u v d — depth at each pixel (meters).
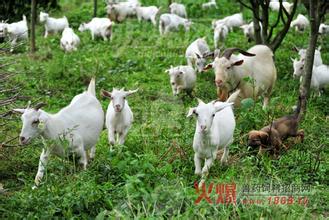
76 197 8.61
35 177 9.98
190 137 11.49
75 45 21.55
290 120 11.49
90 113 10.34
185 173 10.18
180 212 8.37
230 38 23.64
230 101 10.72
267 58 14.03
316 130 12.37
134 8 27.80
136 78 17.62
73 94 16.05
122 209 8.30
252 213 8.38
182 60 19.47
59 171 9.98
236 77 13.14
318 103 14.59
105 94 11.64
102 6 30.47
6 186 9.83
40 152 11.24
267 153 10.86
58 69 17.69
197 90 16.20
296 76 16.03
